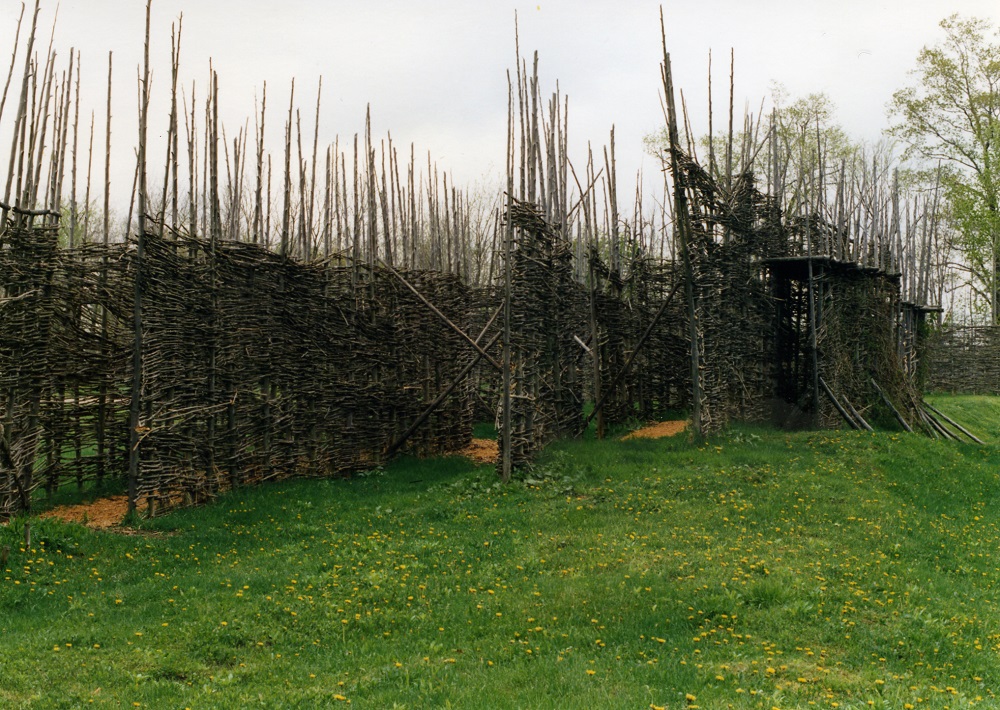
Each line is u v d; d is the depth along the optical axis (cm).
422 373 2288
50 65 1698
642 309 2639
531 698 862
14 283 1480
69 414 1677
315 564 1311
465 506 1702
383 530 1534
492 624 1087
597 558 1348
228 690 872
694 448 2112
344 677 920
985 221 4641
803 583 1214
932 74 4950
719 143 4256
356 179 2112
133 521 1509
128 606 1112
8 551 1208
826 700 855
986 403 3669
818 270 2575
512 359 2027
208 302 1725
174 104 1694
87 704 826
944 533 1559
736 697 867
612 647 1021
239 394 1795
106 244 1647
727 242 2366
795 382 2631
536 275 2073
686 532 1478
